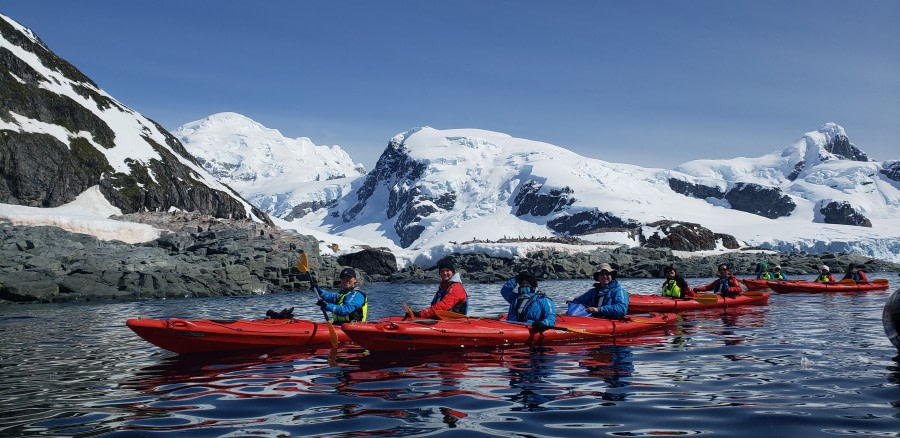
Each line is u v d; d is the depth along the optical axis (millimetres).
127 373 8477
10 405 6613
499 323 10719
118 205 55656
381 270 49625
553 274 51469
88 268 27828
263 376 8156
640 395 6805
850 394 6672
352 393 7086
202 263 33438
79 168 55375
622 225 185500
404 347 10078
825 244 144625
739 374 7902
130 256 31250
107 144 61500
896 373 7789
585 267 54438
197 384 7688
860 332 12078
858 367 8234
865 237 149375
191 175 67562
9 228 33719
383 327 9852
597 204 199375
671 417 5855
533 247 61438
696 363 8773
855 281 26922
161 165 64000
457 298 11391
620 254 62688
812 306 18422
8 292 23875
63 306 22078
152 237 41062
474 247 60281
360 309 11180
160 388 7469
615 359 9188
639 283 40562
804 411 5984
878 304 19156
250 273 34250
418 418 5930
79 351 10609
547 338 10852
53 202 52781
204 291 28828
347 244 63562
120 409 6406
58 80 65938
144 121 74875
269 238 44469
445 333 10055
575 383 7516
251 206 73375
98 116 64938
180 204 61531
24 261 27953
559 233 197000
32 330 14133
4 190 50781
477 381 7691
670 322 13641
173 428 5648
